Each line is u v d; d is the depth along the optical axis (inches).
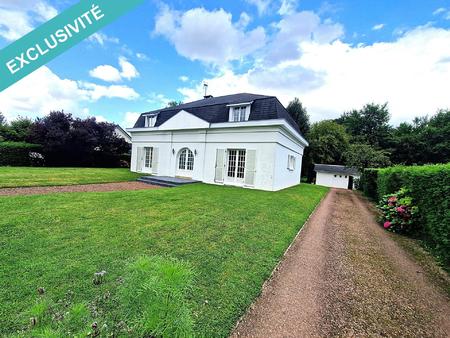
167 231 179.3
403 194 260.8
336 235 215.3
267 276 124.4
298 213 279.3
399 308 106.5
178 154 611.5
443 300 115.4
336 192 673.0
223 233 183.0
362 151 749.9
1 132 845.8
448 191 157.3
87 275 108.8
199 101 740.0
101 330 73.7
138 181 522.3
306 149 1298.0
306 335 85.4
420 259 169.5
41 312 72.5
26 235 151.4
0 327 74.1
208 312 90.7
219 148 531.8
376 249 185.0
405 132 1318.9
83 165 888.9
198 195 344.5
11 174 438.0
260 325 88.0
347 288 121.3
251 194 392.5
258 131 479.2
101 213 215.6
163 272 69.0
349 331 89.4
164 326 61.6
